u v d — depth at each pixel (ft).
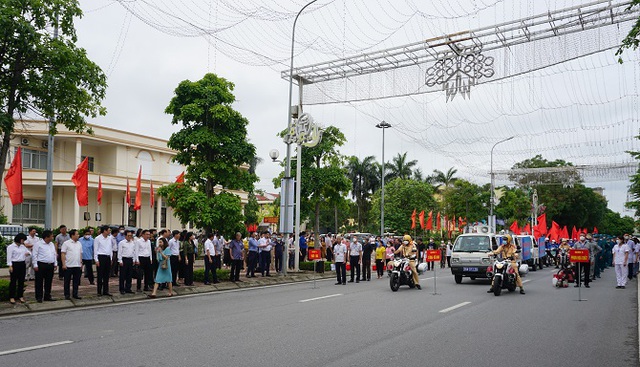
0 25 41.45
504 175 139.95
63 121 50.49
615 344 28.84
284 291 56.24
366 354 25.17
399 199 178.91
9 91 46.85
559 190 203.00
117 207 134.82
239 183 69.46
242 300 47.16
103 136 127.24
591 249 74.74
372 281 71.87
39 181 116.06
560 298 50.78
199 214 65.87
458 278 67.51
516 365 23.65
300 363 23.25
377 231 209.56
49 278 42.32
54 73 46.09
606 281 74.28
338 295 51.67
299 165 76.69
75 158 127.13
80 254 44.62
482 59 61.82
